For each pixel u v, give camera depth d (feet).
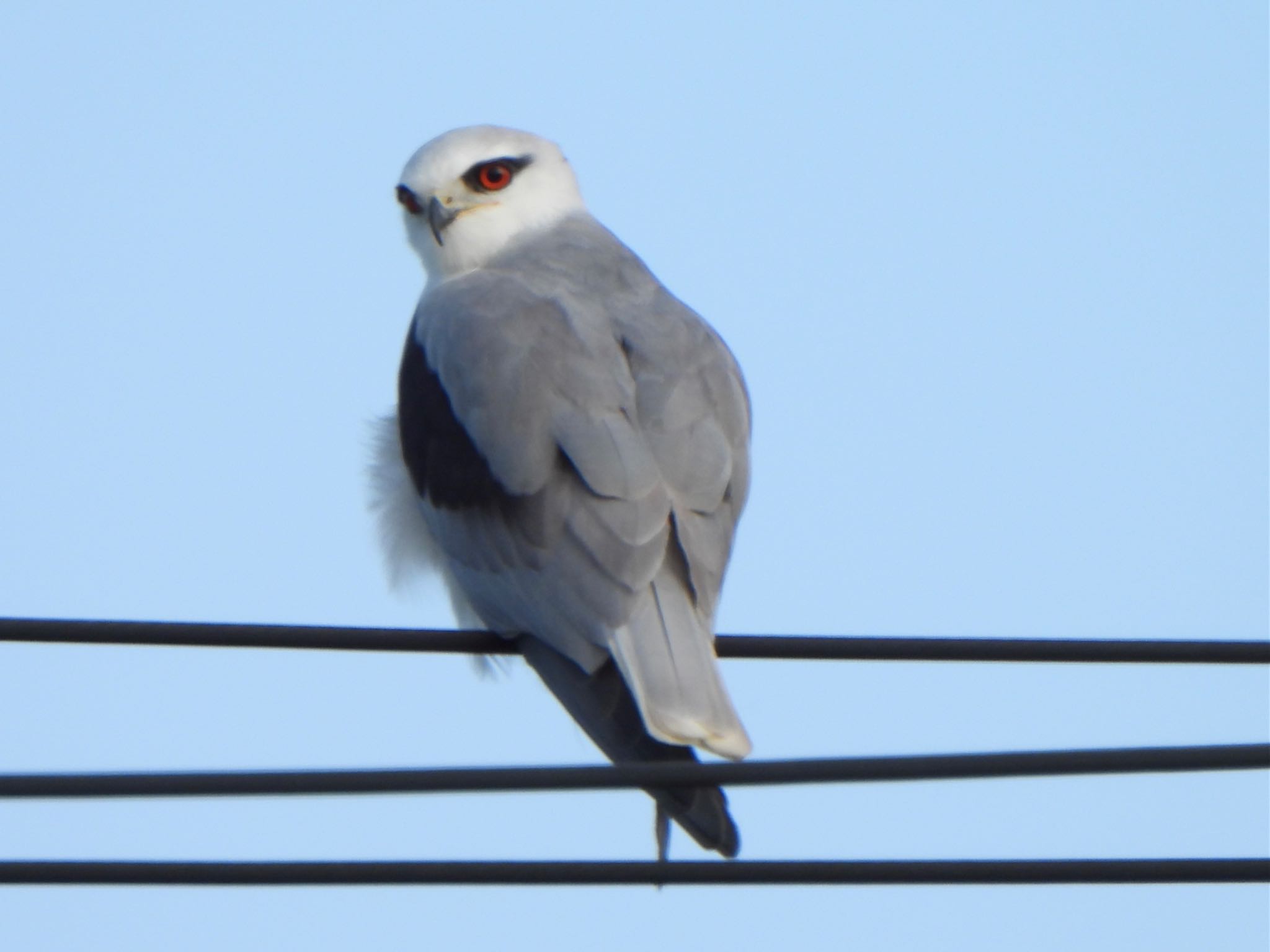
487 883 23.56
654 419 32.40
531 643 31.71
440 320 35.45
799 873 23.47
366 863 23.66
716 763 23.65
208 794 23.66
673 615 30.22
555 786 23.66
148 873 23.70
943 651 26.53
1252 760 22.90
